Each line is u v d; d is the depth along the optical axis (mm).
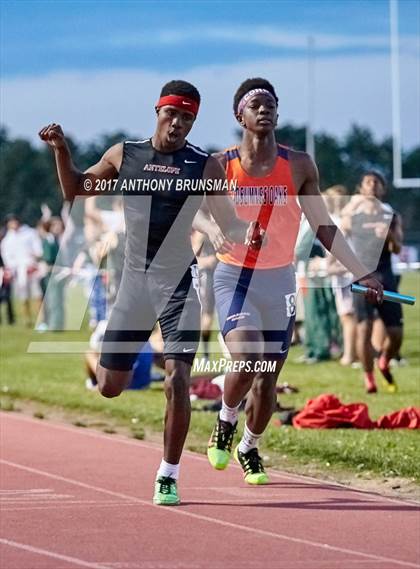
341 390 15367
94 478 9875
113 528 8055
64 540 7699
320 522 8289
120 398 14828
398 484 9789
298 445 11031
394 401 14289
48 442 11766
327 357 19141
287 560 7223
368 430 11930
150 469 10344
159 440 12094
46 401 14773
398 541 7730
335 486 9672
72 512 8547
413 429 12031
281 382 16188
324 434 11609
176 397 8648
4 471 10180
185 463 10625
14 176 85500
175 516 8445
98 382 9008
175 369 8656
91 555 7316
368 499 9133
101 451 11273
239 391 9383
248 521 8305
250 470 9711
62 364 19578
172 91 8500
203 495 9227
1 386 16125
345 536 7867
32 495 9164
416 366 18391
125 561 7184
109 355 8797
